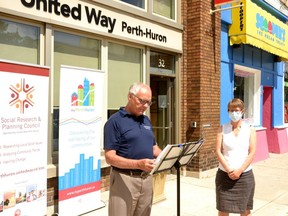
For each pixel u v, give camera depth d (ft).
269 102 39.32
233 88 30.45
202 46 25.43
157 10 24.30
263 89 39.19
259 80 36.01
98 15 19.25
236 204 13.08
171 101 25.79
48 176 16.48
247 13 27.99
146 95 10.43
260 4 33.94
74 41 18.52
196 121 25.44
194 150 12.44
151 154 10.98
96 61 19.83
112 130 10.50
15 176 13.32
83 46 19.03
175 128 25.59
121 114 10.66
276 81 40.29
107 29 19.83
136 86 10.57
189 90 25.84
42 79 14.25
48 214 16.66
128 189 10.61
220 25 27.53
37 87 14.05
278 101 40.81
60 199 15.80
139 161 9.90
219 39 27.43
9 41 15.70
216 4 26.35
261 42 30.35
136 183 10.63
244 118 32.71
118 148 10.53
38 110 14.14
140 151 10.57
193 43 25.63
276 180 25.82
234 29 28.68
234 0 25.30
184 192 21.57
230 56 29.96
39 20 16.31
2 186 12.86
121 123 10.49
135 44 22.11
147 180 10.93
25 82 13.55
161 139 25.86
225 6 27.73
